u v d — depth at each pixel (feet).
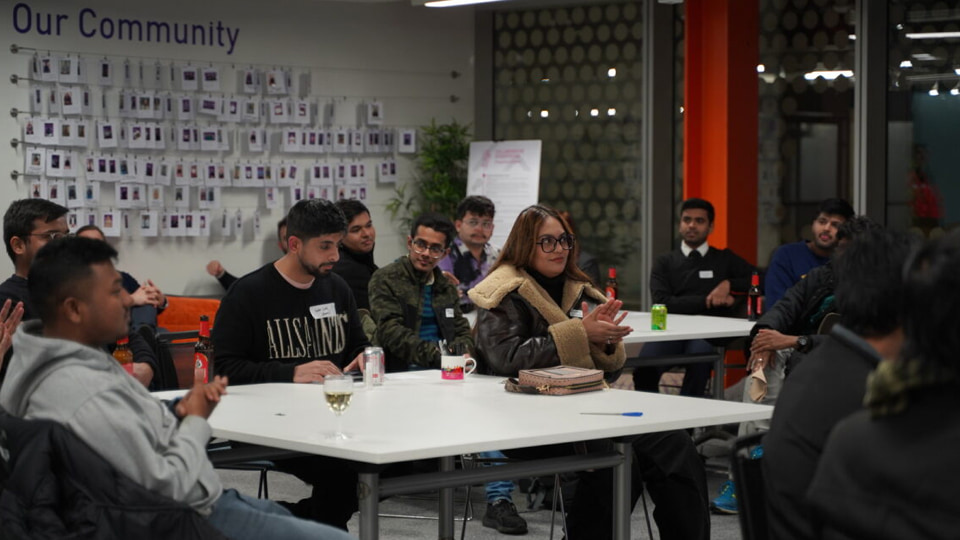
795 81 26.05
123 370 7.88
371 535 8.98
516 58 29.37
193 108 26.89
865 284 6.46
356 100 28.84
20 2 24.76
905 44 24.84
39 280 7.65
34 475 7.07
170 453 7.57
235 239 27.66
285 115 27.91
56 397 7.32
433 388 11.97
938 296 4.65
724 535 14.85
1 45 24.61
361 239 18.63
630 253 28.22
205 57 27.04
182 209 26.81
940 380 4.74
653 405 10.85
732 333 17.22
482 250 21.04
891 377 4.84
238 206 27.63
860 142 25.23
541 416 10.09
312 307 13.00
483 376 13.03
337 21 28.55
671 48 27.30
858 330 6.53
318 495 12.12
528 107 29.30
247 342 12.69
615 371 13.50
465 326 16.84
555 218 13.19
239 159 27.58
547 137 29.12
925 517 4.66
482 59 29.71
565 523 12.34
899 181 25.05
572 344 12.45
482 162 28.19
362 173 28.94
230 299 12.71
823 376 6.46
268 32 27.78
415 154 29.60
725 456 19.75
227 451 9.93
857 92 25.18
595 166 28.53
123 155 26.08
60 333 7.70
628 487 10.44
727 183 25.14
